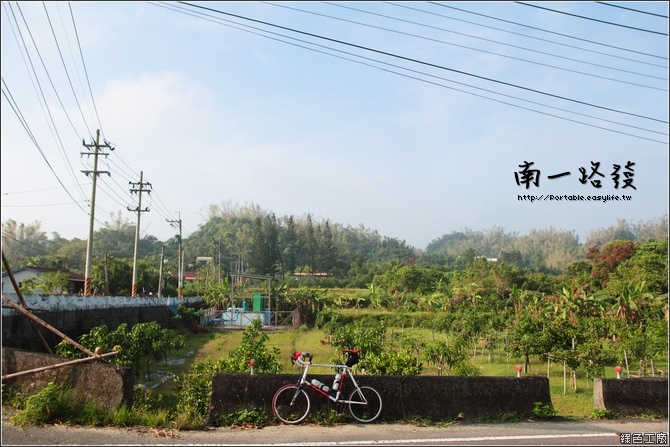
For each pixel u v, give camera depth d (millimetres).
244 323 40031
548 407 8070
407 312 48000
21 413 6648
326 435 6656
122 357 14773
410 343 21297
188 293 61656
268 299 41781
